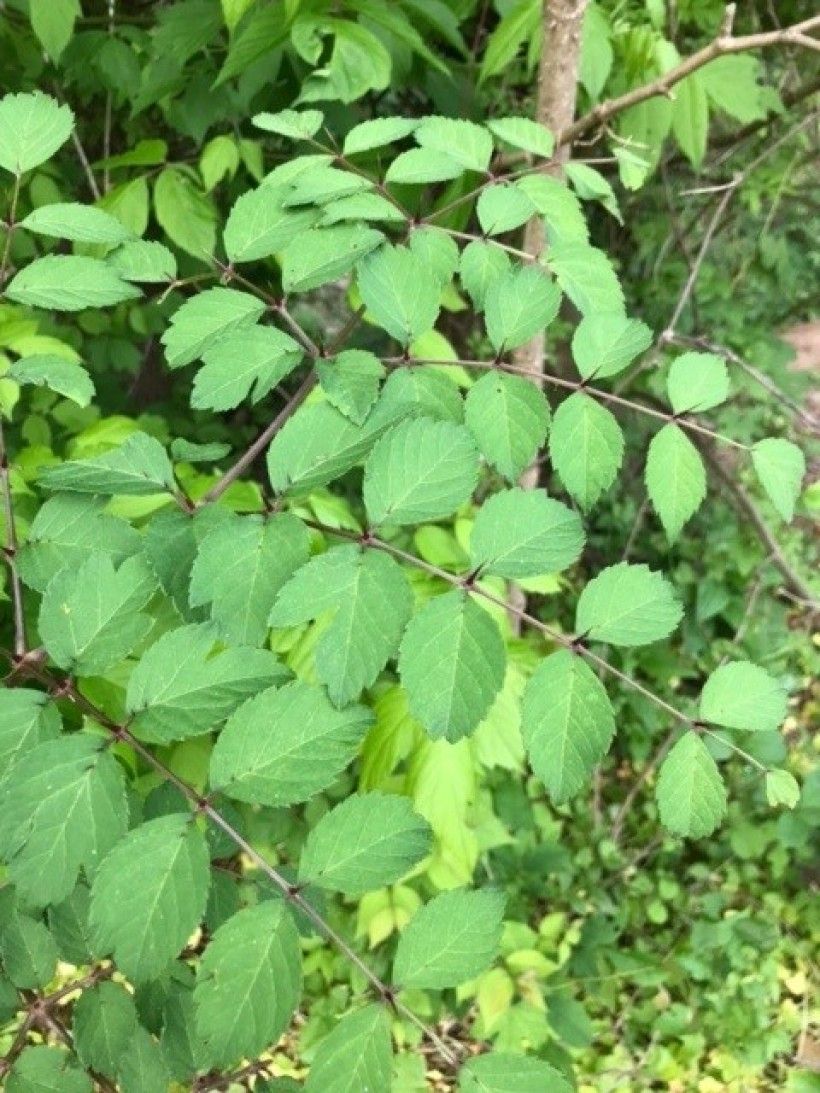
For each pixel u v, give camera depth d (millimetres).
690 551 1527
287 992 364
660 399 1424
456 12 938
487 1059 366
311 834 382
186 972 440
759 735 1373
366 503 417
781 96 1175
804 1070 1249
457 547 790
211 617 406
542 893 1308
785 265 1441
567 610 1477
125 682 589
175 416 1424
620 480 1516
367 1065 362
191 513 440
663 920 1354
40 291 479
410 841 380
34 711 399
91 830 373
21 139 489
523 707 403
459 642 400
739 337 1488
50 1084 414
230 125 1086
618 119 912
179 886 365
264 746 384
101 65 967
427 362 464
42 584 445
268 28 734
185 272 1149
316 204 505
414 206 711
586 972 1283
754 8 1087
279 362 456
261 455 1392
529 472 949
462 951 375
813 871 1409
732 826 1377
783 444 460
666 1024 1259
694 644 1519
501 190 513
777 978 1317
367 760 686
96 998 427
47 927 431
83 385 476
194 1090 430
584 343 454
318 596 402
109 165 948
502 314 458
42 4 774
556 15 690
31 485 740
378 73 723
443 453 420
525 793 1341
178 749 720
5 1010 426
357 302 789
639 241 1437
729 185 967
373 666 396
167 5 1069
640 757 1441
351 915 1143
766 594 1535
